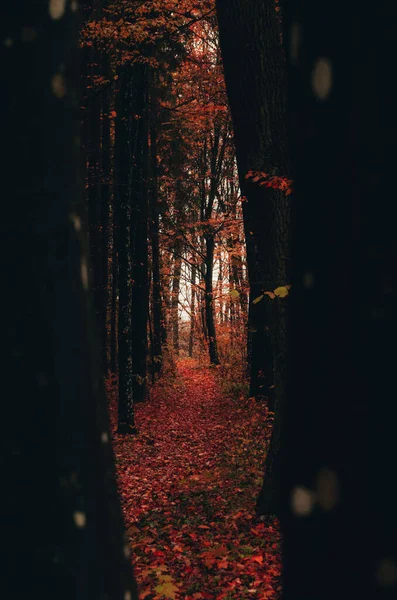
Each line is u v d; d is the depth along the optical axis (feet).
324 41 4.25
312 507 4.28
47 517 5.22
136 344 64.59
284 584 4.54
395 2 3.96
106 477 5.78
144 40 43.55
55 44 5.55
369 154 4.03
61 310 5.42
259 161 23.63
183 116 65.00
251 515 24.29
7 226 5.34
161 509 26.43
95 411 5.69
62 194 5.53
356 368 4.07
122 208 50.96
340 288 4.17
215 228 87.61
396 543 3.92
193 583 17.24
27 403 5.27
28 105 5.39
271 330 24.53
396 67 3.96
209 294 93.56
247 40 23.29
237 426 45.68
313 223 4.36
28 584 5.17
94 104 54.19
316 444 4.28
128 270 50.26
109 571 5.52
